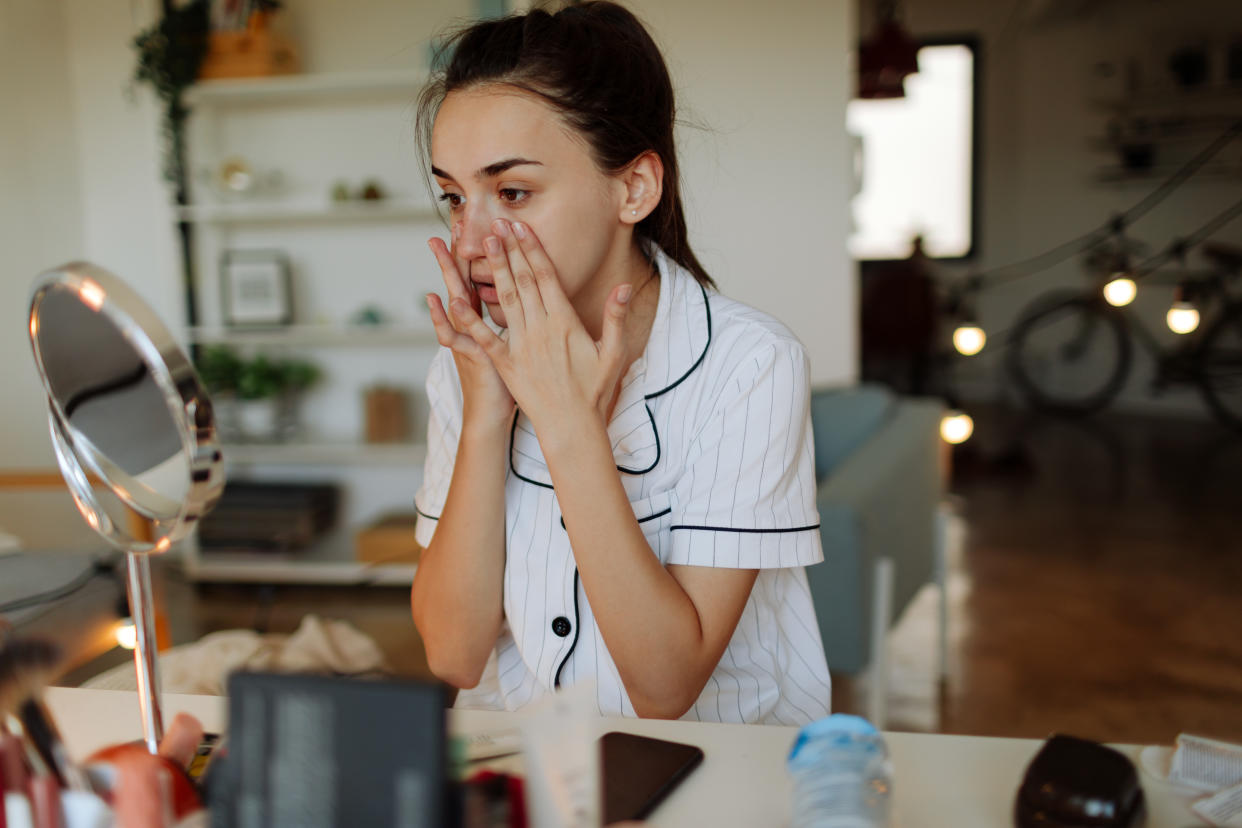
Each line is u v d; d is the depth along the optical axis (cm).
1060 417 677
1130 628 294
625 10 89
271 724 44
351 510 381
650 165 86
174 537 56
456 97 81
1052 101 711
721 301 94
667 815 60
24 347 332
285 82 335
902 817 59
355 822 42
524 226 78
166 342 51
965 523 415
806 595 98
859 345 685
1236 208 628
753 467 86
